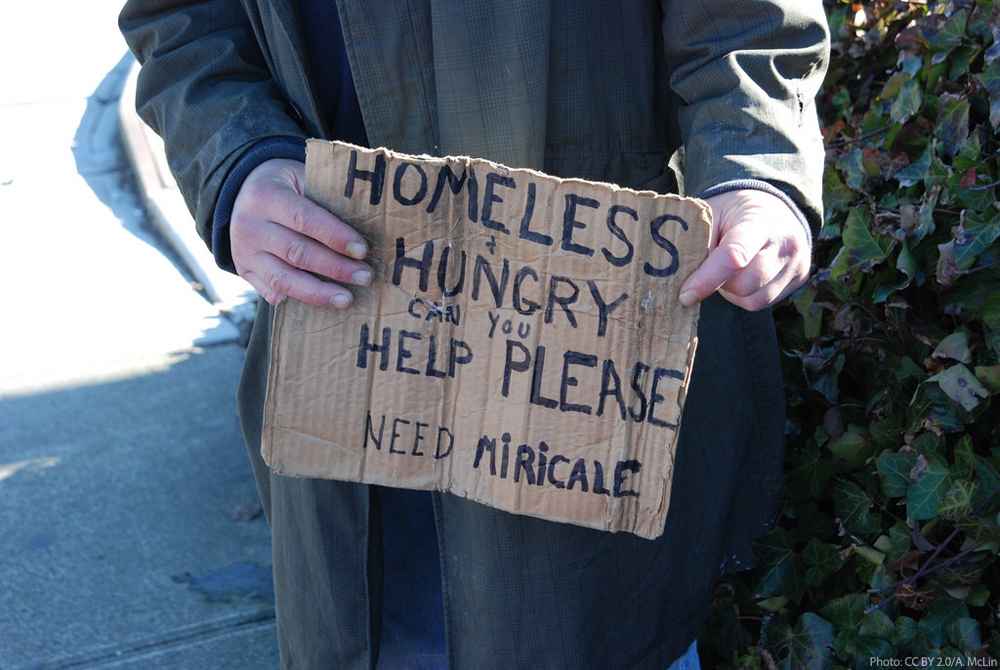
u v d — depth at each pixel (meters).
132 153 5.81
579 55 1.51
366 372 1.46
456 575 1.68
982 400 1.78
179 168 1.64
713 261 1.31
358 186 1.39
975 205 1.79
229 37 1.69
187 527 3.17
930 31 1.97
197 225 1.62
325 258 1.40
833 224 2.08
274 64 1.65
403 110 1.53
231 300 4.46
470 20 1.46
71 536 3.14
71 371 4.02
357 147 1.38
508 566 1.62
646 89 1.55
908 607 1.94
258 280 1.46
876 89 2.27
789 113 1.44
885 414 1.98
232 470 3.41
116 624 2.82
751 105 1.42
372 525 1.72
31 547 3.11
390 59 1.50
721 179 1.40
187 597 2.90
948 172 1.84
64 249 5.02
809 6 1.48
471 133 1.51
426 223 1.40
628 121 1.56
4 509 3.27
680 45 1.49
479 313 1.42
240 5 1.72
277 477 1.80
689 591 1.75
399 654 1.88
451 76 1.49
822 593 2.08
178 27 1.68
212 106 1.60
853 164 2.04
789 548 2.04
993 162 1.83
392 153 1.38
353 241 1.38
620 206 1.34
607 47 1.52
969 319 1.83
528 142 1.51
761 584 2.04
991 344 1.75
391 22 1.49
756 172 1.39
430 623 1.85
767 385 1.75
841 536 2.06
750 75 1.44
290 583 1.81
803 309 2.05
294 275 1.42
